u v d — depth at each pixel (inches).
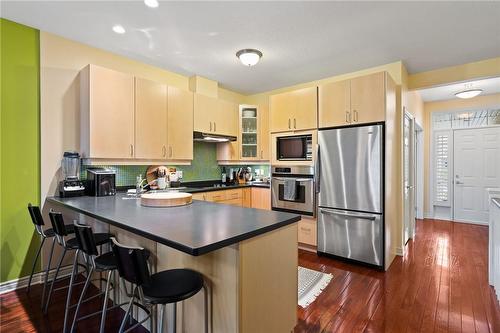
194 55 124.3
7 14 90.7
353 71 146.0
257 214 72.4
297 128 140.7
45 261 104.7
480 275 109.5
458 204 212.8
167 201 84.6
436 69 142.7
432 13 89.4
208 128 155.9
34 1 83.1
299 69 143.2
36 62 101.2
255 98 196.4
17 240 98.4
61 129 107.2
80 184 108.0
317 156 131.6
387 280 105.0
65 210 109.0
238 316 51.7
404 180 143.6
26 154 99.7
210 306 57.0
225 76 155.2
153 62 132.8
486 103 197.8
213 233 52.5
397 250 134.4
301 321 77.9
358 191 120.0
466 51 120.0
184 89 151.6
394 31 101.7
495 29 99.9
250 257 54.4
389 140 119.5
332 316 80.4
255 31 101.9
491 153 200.1
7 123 95.6
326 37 106.7
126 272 48.8
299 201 140.4
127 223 61.2
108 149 109.0
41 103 102.3
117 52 120.6
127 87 115.9
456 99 209.5
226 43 112.0
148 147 123.4
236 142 177.2
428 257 131.4
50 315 81.4
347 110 124.0
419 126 196.4
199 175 170.9
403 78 135.9
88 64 105.8
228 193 157.6
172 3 84.0
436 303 87.7
